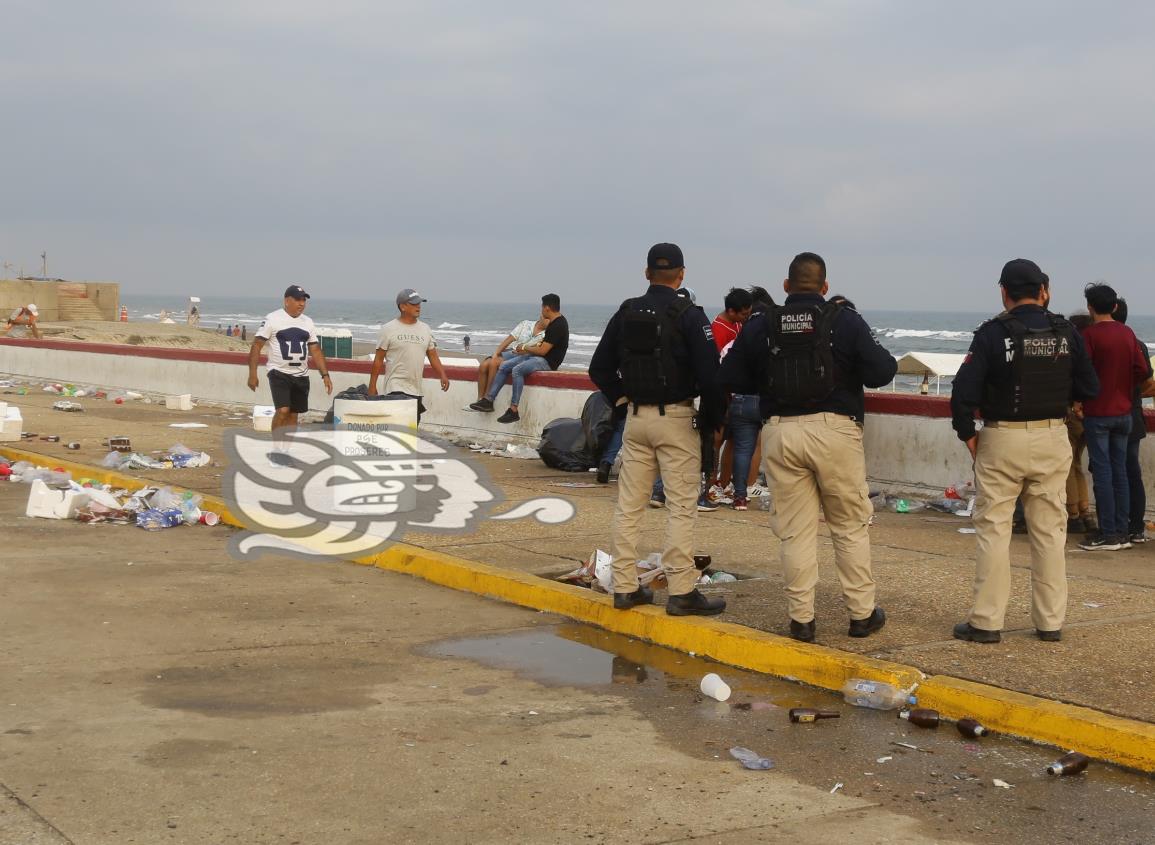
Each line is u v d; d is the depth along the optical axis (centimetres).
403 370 1357
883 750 543
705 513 1149
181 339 5309
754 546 975
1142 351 965
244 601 809
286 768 503
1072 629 705
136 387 2422
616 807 468
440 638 729
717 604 745
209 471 1352
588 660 687
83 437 1662
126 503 1126
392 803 468
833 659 637
